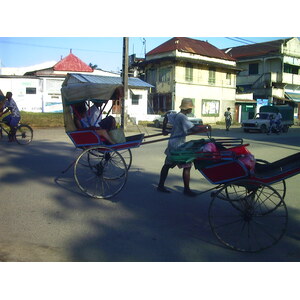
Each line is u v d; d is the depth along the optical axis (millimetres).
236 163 4285
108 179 7258
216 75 34562
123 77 20000
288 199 6348
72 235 4387
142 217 5148
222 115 35719
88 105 6629
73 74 28500
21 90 30484
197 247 4137
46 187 6652
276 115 23469
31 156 10133
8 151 11031
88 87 6125
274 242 4059
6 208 5387
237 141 5250
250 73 42156
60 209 5410
